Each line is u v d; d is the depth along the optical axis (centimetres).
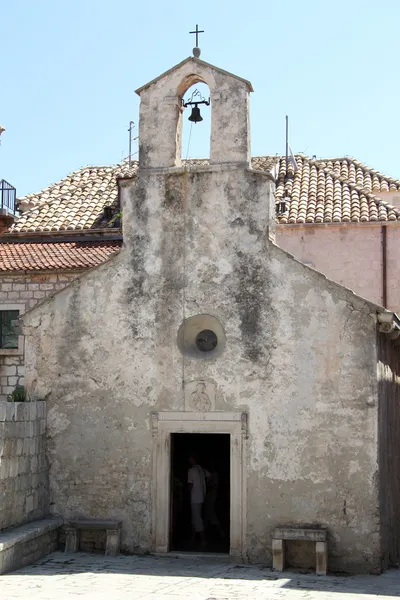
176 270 1625
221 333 1605
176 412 1583
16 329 2431
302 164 2852
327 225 2438
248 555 1518
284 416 1534
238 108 1639
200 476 1719
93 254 2448
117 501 1588
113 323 1636
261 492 1527
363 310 1516
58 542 1584
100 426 1614
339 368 1519
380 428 1519
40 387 1644
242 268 1595
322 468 1503
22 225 2683
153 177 1658
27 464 1523
